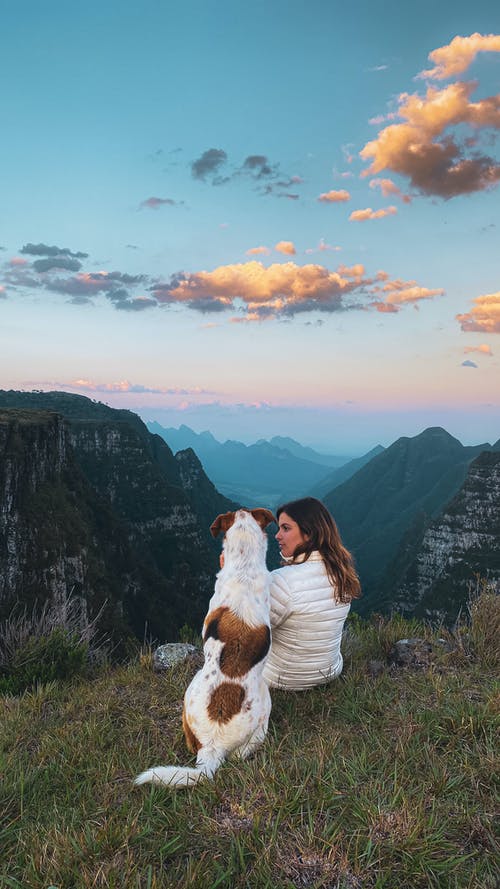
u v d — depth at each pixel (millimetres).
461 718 3146
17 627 6754
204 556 142750
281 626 3576
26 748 3764
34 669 5961
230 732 2885
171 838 2357
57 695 5020
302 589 3453
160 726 3770
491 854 2125
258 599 3102
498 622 4453
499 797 2453
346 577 3570
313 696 3857
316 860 2102
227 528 3428
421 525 188750
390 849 2117
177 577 128125
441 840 2146
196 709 2957
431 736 3107
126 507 134500
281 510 3699
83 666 6203
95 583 68250
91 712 4180
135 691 4555
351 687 3910
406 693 3859
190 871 2025
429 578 138000
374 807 2311
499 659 4191
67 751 3451
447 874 2033
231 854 2123
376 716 3543
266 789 2502
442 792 2539
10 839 2514
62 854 2219
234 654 2965
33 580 59688
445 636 4926
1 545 58750
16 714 4441
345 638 5199
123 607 80250
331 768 2705
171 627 91938
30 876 2146
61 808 2766
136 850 2283
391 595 150125
